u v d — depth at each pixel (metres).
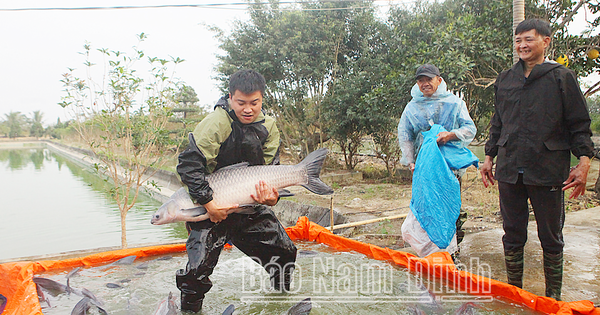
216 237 2.70
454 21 9.48
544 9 8.69
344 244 4.29
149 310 2.80
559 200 2.68
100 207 11.51
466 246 4.33
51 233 8.43
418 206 3.62
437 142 3.64
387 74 11.66
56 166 26.73
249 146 2.66
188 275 2.58
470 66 8.46
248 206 2.60
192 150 2.45
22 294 2.70
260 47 13.32
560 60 7.08
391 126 11.80
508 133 2.80
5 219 9.92
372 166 14.88
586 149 2.53
